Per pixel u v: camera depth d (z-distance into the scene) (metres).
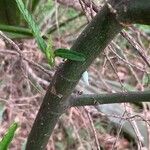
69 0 0.94
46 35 0.62
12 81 1.04
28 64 0.92
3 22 0.79
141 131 1.04
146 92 0.35
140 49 0.63
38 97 1.07
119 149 1.14
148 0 0.27
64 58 0.32
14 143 1.00
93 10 0.64
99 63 1.15
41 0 0.96
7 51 0.85
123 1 0.28
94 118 1.10
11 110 0.99
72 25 1.18
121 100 0.36
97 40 0.31
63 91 0.35
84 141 1.03
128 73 1.24
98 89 1.10
